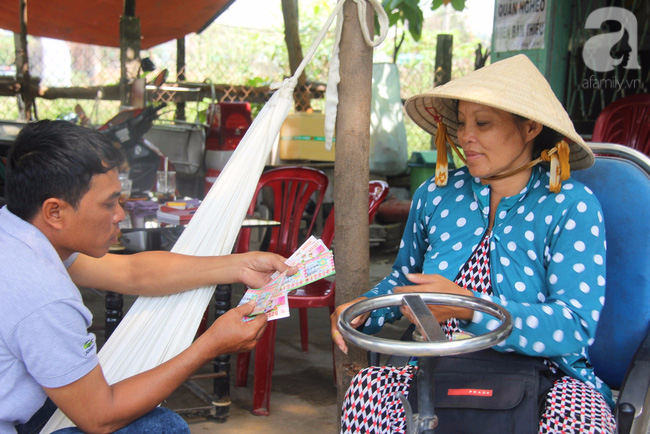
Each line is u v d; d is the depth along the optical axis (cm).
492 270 183
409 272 213
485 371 164
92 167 143
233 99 736
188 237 197
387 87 637
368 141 203
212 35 1261
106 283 186
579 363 178
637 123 390
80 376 142
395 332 407
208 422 281
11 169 143
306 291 306
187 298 187
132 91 616
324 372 341
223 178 199
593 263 170
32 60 958
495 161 180
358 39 197
